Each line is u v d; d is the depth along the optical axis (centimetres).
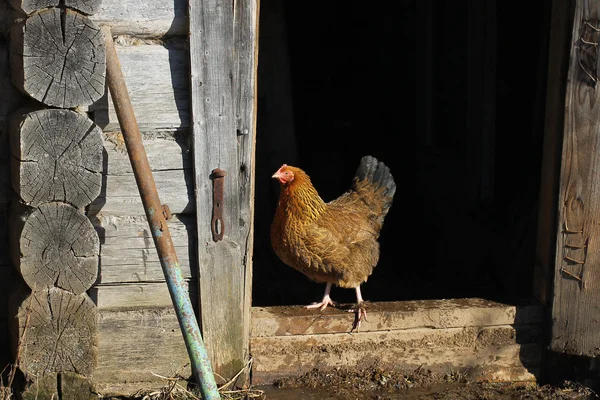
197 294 313
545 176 325
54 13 275
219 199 304
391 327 327
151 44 297
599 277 321
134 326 310
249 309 320
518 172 416
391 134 606
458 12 450
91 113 296
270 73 452
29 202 285
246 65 298
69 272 292
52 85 278
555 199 321
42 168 283
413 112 543
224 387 315
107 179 300
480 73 424
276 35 451
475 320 329
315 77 657
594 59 308
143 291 309
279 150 455
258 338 323
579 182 316
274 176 329
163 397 310
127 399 312
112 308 309
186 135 303
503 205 423
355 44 658
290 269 425
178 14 295
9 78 293
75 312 297
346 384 325
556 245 322
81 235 290
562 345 327
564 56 312
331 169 568
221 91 298
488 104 422
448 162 462
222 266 309
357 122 634
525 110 415
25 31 275
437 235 457
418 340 329
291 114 456
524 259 371
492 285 398
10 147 291
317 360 326
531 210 385
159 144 301
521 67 418
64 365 300
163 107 299
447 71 470
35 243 288
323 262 330
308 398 319
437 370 331
